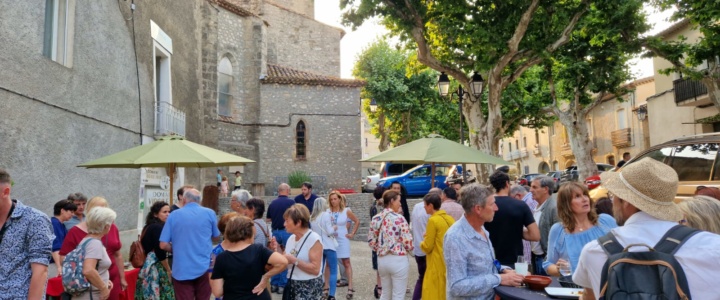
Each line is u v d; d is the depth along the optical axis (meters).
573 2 17.42
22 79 8.62
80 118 10.57
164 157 7.50
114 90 12.22
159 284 6.59
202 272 6.27
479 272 4.16
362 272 11.80
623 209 2.84
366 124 82.69
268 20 32.50
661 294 2.36
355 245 17.55
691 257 2.48
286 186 10.05
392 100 37.12
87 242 5.39
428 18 17.73
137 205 13.35
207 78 23.52
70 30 10.30
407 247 6.95
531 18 17.19
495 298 4.31
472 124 19.02
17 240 3.71
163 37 15.66
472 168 26.00
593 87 23.77
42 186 9.15
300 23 33.94
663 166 2.78
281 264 4.80
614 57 22.70
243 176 27.25
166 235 6.32
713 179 7.45
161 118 14.88
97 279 5.31
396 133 41.34
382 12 17.27
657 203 2.67
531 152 56.19
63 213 7.13
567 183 4.50
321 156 28.77
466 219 4.26
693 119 25.31
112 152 12.05
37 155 9.02
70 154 10.14
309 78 28.95
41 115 9.17
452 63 19.83
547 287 3.99
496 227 5.71
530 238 5.67
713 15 15.05
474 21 17.00
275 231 9.77
